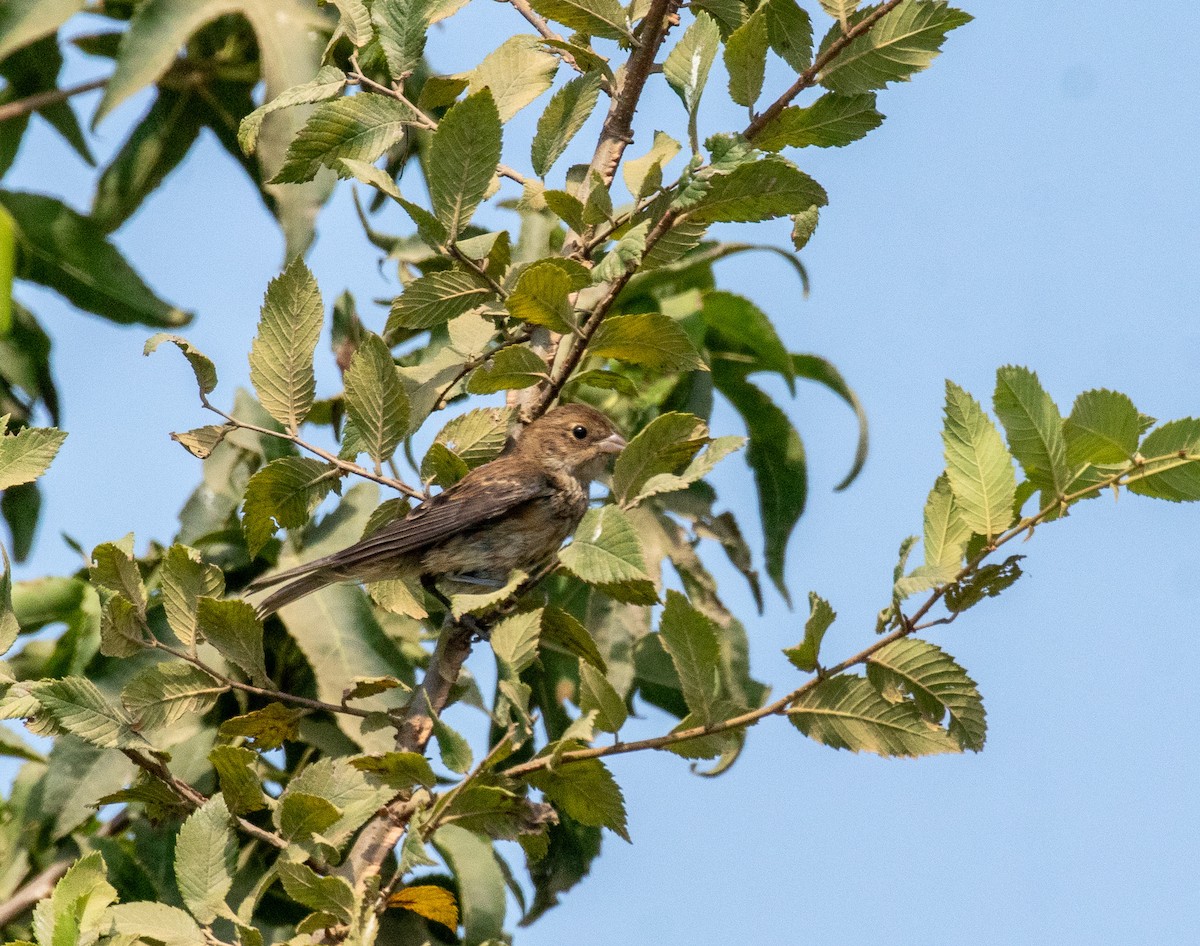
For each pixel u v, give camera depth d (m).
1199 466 7.54
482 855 10.21
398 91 9.76
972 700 7.87
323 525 11.59
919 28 8.90
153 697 8.52
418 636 11.70
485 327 10.37
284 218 11.73
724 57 8.93
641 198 8.61
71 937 7.40
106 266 12.56
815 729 8.02
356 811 7.97
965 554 7.91
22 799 10.77
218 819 8.14
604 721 7.99
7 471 8.55
